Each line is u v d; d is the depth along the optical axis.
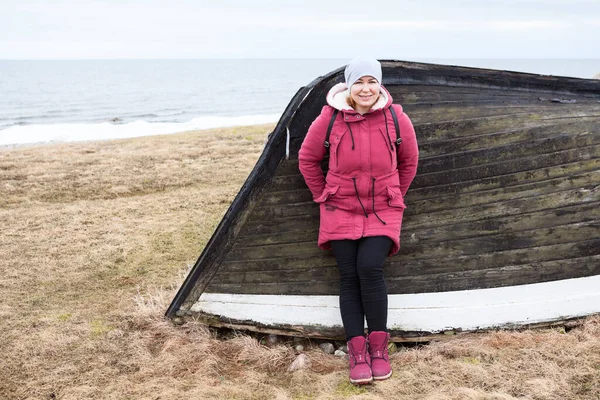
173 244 5.25
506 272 3.26
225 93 68.81
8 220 6.07
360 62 2.67
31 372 3.07
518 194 3.21
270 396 2.82
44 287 4.30
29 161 9.54
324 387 2.86
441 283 3.25
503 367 2.91
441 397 2.67
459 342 3.18
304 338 3.38
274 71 176.50
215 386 2.89
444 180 3.18
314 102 3.05
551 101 3.22
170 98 58.78
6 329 3.58
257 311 3.31
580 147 3.20
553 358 2.96
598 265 3.27
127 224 5.87
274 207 3.18
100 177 8.05
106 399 2.80
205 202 6.66
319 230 3.11
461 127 3.15
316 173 2.92
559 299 3.27
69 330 3.54
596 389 2.69
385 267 3.23
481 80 3.17
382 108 2.71
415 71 3.10
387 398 2.71
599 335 3.15
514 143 3.18
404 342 3.29
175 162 9.16
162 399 2.78
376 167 2.77
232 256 3.26
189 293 3.35
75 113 37.84
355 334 2.88
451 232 3.22
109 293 4.18
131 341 3.37
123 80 106.06
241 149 10.34
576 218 3.24
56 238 5.45
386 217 2.88
